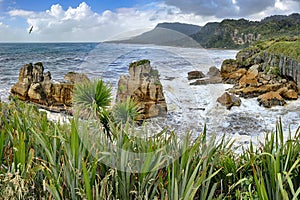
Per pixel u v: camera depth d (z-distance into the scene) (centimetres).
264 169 197
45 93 1077
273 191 182
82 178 182
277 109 1106
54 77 1348
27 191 173
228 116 922
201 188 194
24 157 194
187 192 163
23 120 269
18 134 233
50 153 200
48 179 190
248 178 209
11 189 170
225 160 215
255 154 230
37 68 1259
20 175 182
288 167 199
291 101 1220
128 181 182
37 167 185
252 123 893
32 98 1087
